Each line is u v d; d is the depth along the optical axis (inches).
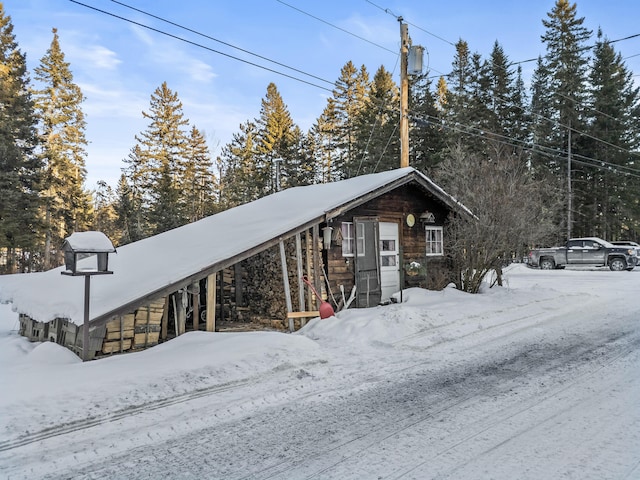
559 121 1178.0
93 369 194.9
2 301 337.4
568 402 165.8
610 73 1197.7
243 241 306.3
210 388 184.9
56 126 1338.6
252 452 131.3
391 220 420.5
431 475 113.5
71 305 235.3
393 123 1205.1
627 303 403.9
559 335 285.7
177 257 314.3
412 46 494.6
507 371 211.3
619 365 213.9
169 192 1263.5
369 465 120.8
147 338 259.8
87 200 1457.9
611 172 1141.1
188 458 127.9
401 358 237.1
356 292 378.3
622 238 1386.6
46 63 1322.6
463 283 446.9
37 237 1017.5
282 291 364.2
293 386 191.8
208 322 274.4
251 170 1523.1
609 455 121.6
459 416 155.6
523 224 402.3
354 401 174.1
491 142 1007.0
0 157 947.3
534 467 116.0
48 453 129.6
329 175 1672.0
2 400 157.5
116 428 147.3
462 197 448.1
